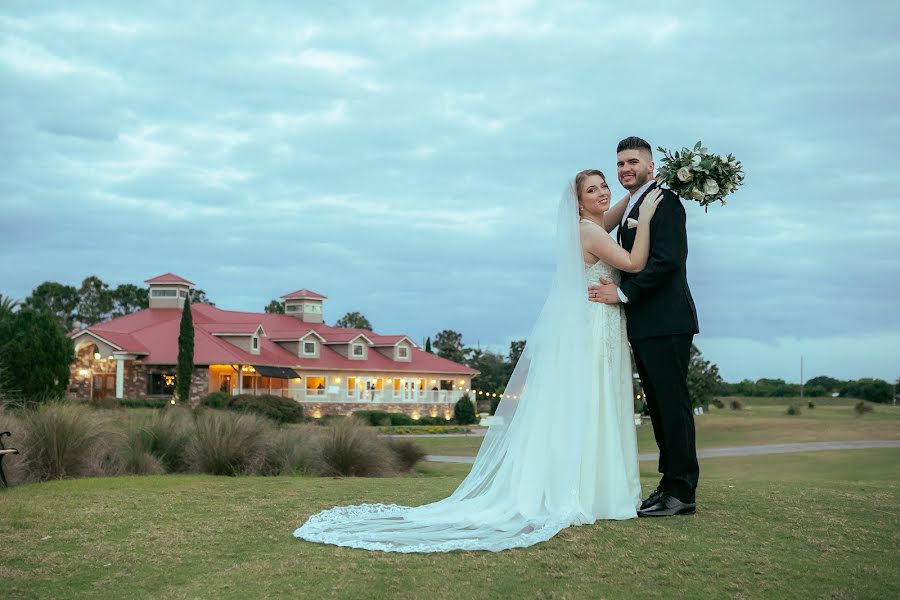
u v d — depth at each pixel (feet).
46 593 12.91
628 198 20.25
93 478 32.45
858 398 227.61
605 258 18.39
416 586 12.75
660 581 12.85
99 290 239.30
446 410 188.24
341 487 26.94
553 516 16.97
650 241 18.33
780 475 53.98
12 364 84.17
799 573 13.21
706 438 101.50
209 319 168.66
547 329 18.52
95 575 13.96
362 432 47.37
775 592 12.29
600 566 13.71
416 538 16.15
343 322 289.94
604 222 20.48
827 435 99.04
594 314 18.43
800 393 242.78
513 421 18.76
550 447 17.74
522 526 16.70
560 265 18.67
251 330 151.74
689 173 17.70
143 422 43.21
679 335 17.97
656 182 18.78
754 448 83.10
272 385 165.89
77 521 18.88
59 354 87.71
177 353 143.95
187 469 39.93
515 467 17.94
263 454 41.04
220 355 142.61
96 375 147.02
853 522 17.12
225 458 39.22
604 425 18.10
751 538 15.57
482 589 12.55
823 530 16.28
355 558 14.64
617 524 16.94
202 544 16.20
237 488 26.58
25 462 31.94
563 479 17.46
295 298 188.96
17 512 20.18
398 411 178.29
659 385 18.15
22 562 14.85
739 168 17.99
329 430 47.73
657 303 18.12
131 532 17.52
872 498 20.94
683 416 18.08
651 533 15.99
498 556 14.53
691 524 16.85
